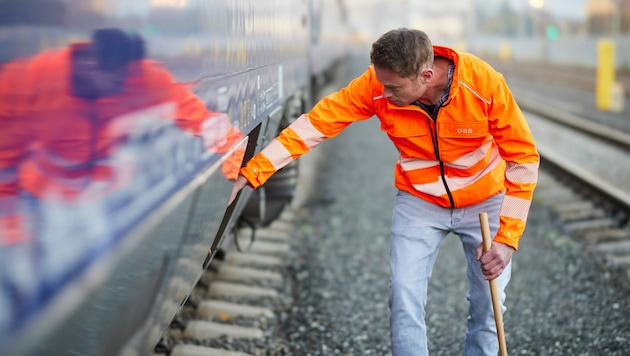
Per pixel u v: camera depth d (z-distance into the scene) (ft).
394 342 9.82
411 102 8.97
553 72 101.55
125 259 4.67
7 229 3.60
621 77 87.97
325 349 13.79
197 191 6.50
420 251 10.02
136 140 4.94
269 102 12.00
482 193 9.94
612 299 16.25
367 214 25.26
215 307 14.94
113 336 4.91
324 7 50.37
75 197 4.12
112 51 4.64
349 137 45.91
